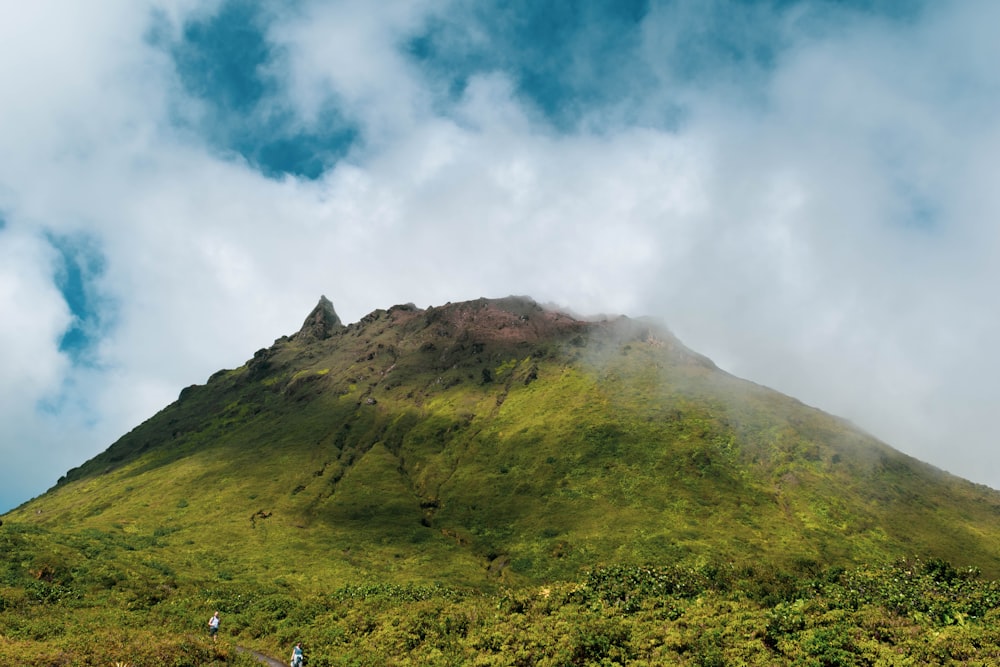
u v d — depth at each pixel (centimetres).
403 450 13750
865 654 3069
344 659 4309
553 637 3759
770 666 3112
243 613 5759
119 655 3769
